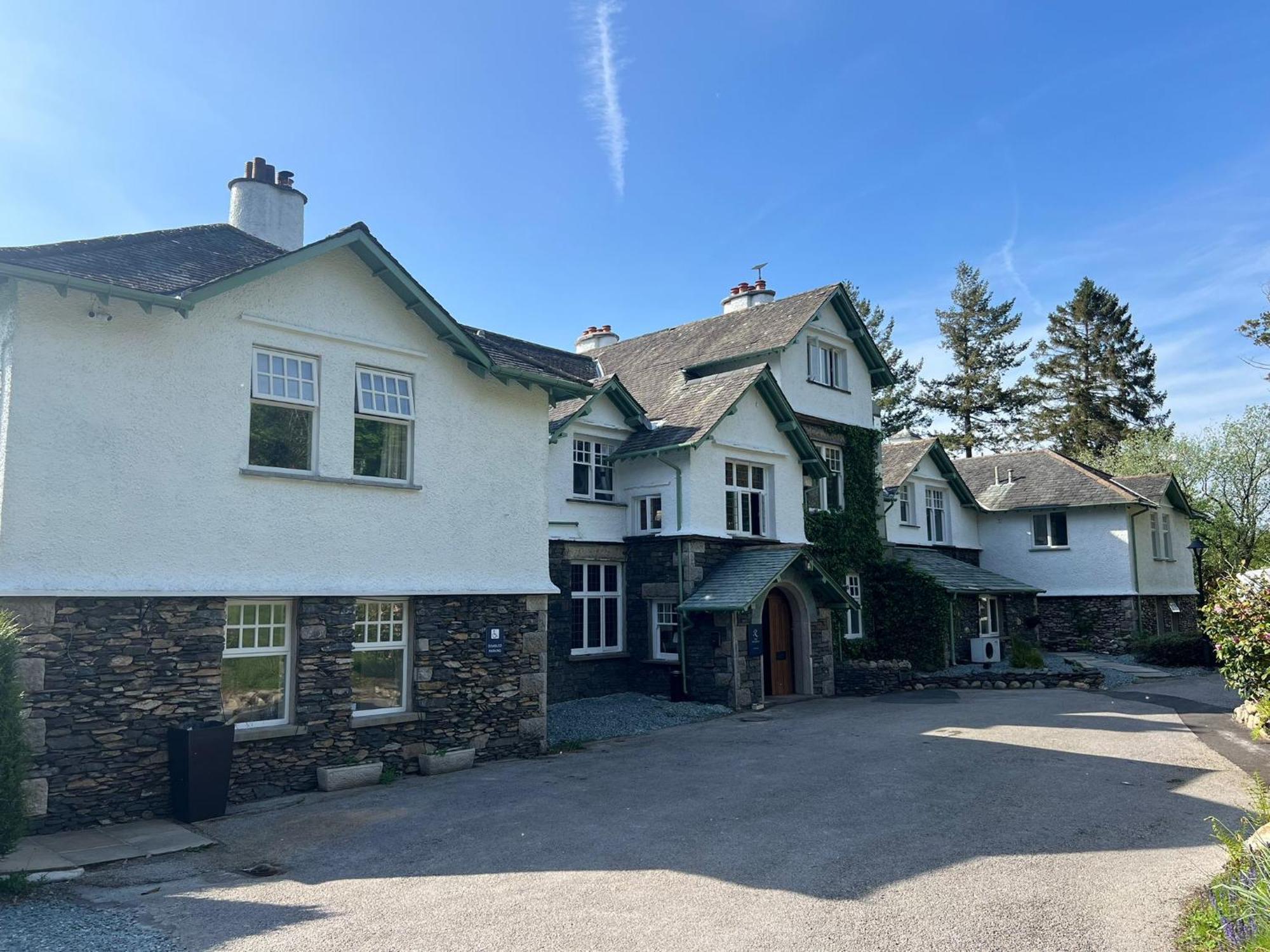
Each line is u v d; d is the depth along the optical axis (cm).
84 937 628
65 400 991
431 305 1310
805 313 2398
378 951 604
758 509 2217
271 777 1114
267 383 1175
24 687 851
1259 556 3872
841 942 600
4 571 930
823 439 2436
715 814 974
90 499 998
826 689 2158
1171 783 1101
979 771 1176
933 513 3200
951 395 5662
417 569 1303
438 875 783
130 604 1016
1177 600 3447
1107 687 2244
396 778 1230
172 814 1015
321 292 1233
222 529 1102
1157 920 631
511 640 1416
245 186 1561
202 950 607
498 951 601
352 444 1248
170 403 1073
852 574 2477
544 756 1408
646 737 1560
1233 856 642
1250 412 3841
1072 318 5822
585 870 783
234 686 1112
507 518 1440
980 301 5734
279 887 757
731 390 2122
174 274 1122
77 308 1009
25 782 913
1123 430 5397
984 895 693
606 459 2120
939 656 2486
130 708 1004
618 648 2077
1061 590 3250
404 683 1292
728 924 640
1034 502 3309
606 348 2914
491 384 1446
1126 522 3138
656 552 2036
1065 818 934
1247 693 1478
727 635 1881
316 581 1180
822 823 927
